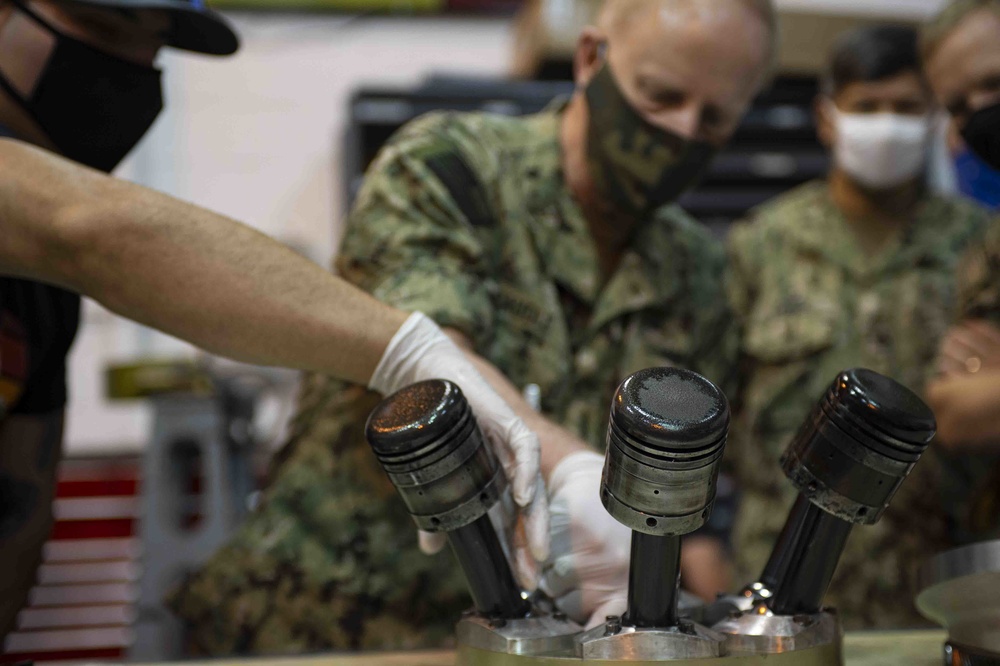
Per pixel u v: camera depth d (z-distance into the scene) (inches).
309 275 30.5
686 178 54.3
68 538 128.3
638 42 51.3
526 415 36.6
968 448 64.4
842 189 93.2
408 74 162.7
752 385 89.2
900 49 85.1
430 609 53.0
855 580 80.0
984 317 66.2
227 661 32.8
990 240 67.1
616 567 30.3
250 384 119.9
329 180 159.5
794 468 25.5
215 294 29.0
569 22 135.6
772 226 95.4
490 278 52.4
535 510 29.4
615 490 22.9
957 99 64.2
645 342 57.8
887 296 88.7
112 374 105.3
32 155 29.3
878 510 24.6
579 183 56.9
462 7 163.5
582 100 55.4
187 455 114.9
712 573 67.4
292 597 52.7
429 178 49.8
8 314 37.5
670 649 23.5
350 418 53.8
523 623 25.9
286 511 54.2
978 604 25.6
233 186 157.3
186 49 41.4
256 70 159.0
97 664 33.4
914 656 30.8
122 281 28.7
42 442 44.0
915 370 86.6
